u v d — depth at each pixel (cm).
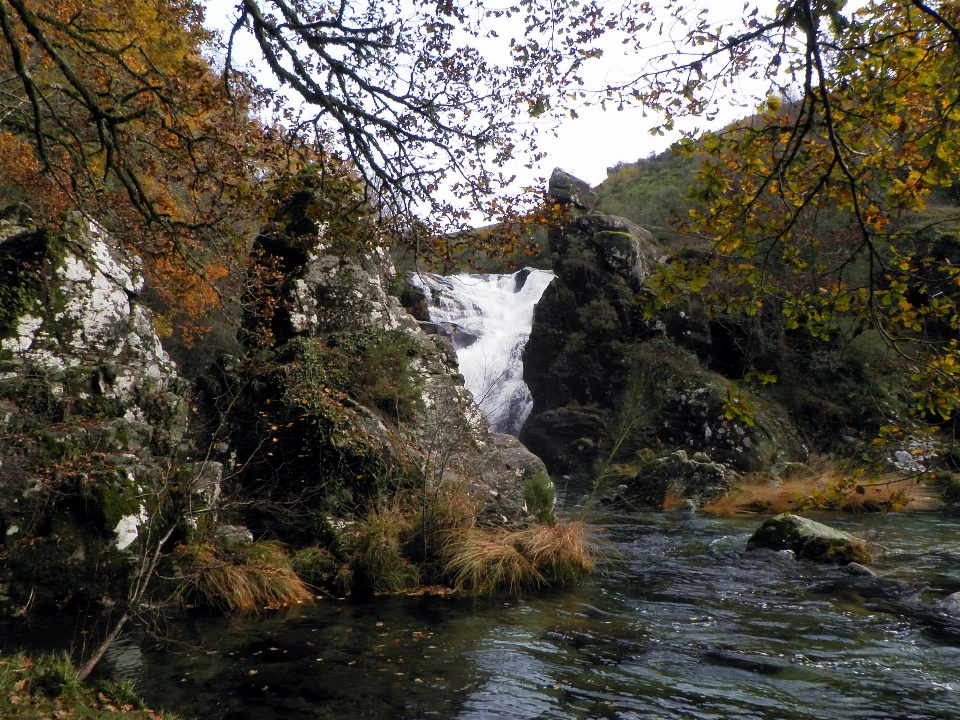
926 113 395
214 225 691
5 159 952
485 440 1034
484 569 800
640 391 2008
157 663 542
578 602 763
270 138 642
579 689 523
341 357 1002
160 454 801
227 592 692
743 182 429
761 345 2075
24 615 630
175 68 862
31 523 662
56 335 855
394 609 712
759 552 1025
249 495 862
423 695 502
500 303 2794
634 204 3114
